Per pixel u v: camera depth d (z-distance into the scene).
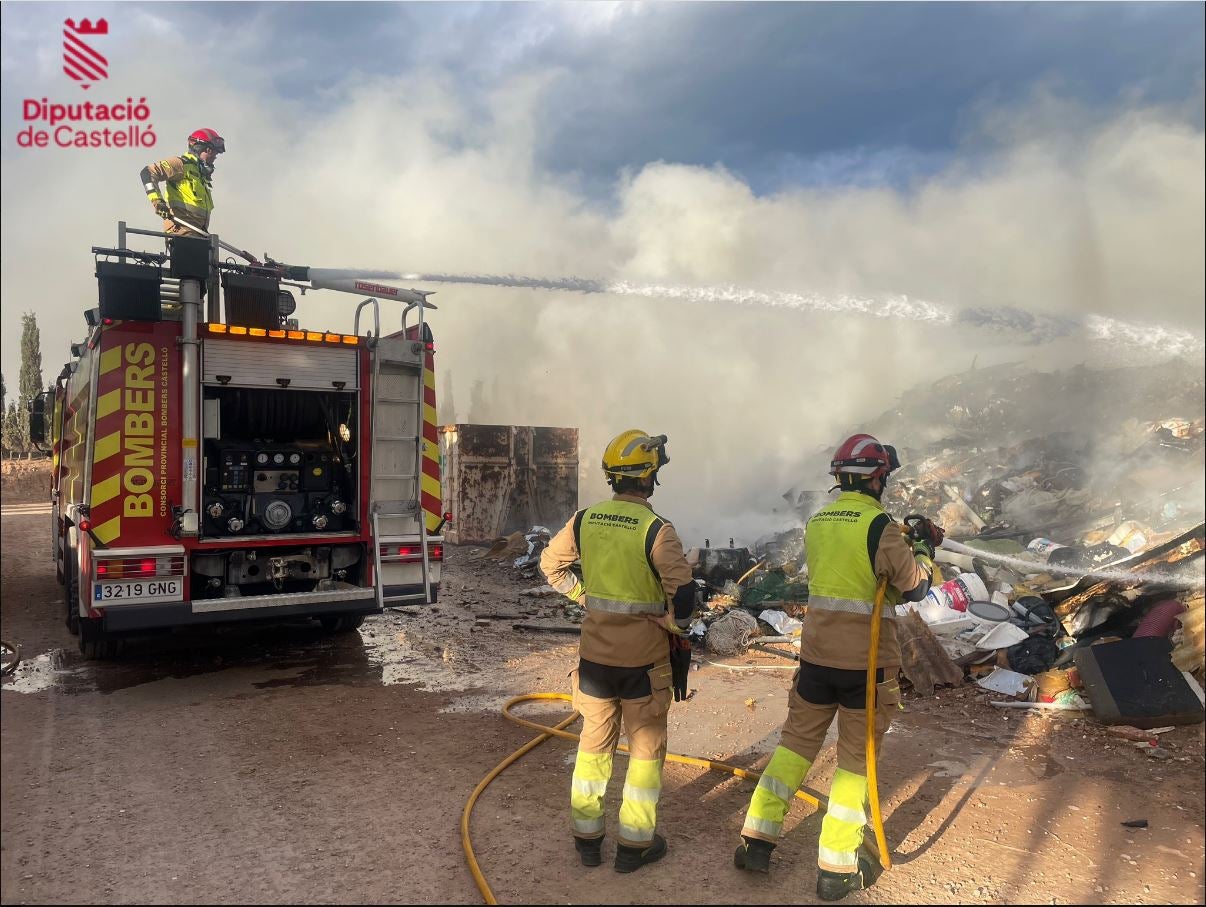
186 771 4.36
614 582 3.28
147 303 5.69
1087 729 4.85
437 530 6.92
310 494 6.76
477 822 3.74
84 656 6.80
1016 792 4.01
